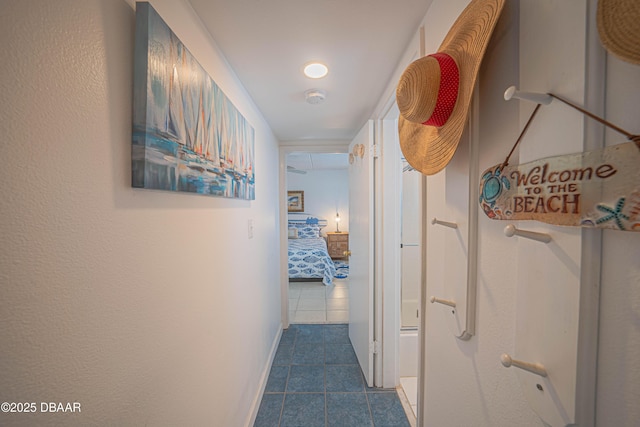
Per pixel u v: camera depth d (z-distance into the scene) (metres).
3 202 0.33
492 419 0.56
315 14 0.84
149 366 0.61
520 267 0.46
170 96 0.63
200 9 0.81
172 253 0.71
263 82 1.32
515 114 0.48
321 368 1.96
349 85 1.36
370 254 1.73
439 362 0.82
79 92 0.43
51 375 0.39
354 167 2.12
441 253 0.79
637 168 0.28
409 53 1.01
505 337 0.51
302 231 5.72
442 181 0.78
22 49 0.35
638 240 0.29
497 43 0.53
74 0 0.42
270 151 2.16
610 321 0.32
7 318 0.34
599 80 0.32
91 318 0.46
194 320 0.84
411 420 1.48
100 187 0.47
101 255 0.48
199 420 0.86
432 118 0.60
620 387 0.31
